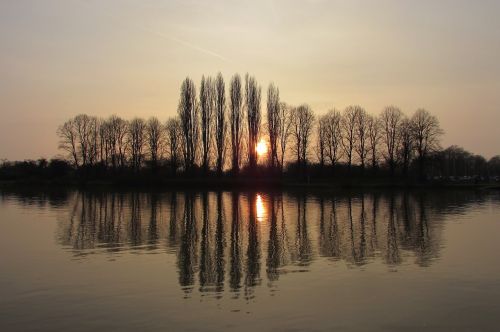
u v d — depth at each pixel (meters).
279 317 15.28
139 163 121.19
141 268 22.25
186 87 101.94
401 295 17.67
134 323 14.79
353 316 15.37
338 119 110.81
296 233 33.53
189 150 102.44
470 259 24.12
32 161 129.38
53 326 14.62
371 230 35.03
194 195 75.94
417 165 105.81
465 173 178.38
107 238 31.30
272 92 105.56
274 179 101.75
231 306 16.41
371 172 110.00
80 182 111.88
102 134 122.44
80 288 18.75
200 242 29.72
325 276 20.56
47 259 24.39
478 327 14.45
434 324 14.70
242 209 51.59
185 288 18.70
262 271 21.56
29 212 48.50
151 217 43.75
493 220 41.22
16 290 18.47
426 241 29.88
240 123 101.75
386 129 109.12
